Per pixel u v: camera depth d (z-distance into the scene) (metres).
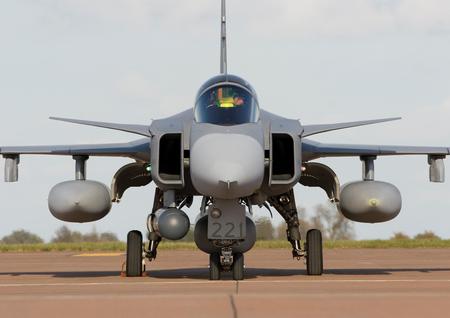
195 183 33.66
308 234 40.12
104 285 32.16
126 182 42.25
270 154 35.84
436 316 21.08
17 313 22.14
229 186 31.98
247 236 36.34
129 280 36.59
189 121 36.66
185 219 36.16
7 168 41.53
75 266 56.09
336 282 32.75
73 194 39.34
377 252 82.44
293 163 36.50
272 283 32.25
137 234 40.09
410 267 51.84
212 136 33.94
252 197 38.56
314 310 22.11
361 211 39.78
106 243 107.62
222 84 36.84
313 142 41.72
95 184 40.41
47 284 33.44
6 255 82.25
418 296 25.17
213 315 21.42
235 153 32.62
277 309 22.33
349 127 38.75
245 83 37.34
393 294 25.83
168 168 37.41
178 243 111.88
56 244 107.62
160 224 36.12
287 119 38.00
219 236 34.97
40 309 22.86
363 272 44.69
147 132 37.75
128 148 40.62
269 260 63.75
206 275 42.34
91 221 40.81
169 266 56.28
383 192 39.66
